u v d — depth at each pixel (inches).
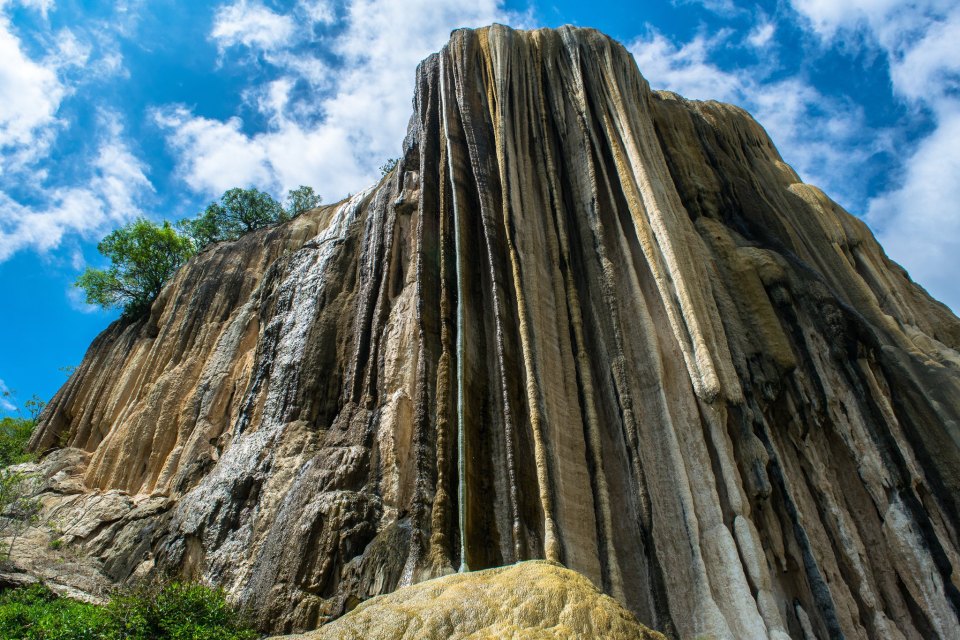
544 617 329.4
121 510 760.3
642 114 813.2
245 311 965.2
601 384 569.9
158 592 489.7
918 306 826.8
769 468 524.1
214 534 606.9
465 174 719.7
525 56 852.0
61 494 864.3
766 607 422.3
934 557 484.4
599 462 520.1
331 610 480.7
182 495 757.9
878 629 468.8
